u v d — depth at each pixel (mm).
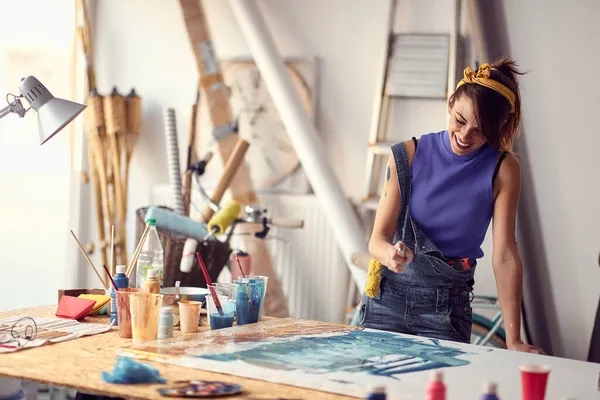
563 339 4031
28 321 2188
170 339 1976
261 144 4621
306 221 4508
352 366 1734
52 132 2414
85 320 2287
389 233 2453
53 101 2449
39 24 5020
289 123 4340
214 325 2217
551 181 4051
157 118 4906
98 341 1984
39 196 5062
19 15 5047
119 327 2045
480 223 2414
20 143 5055
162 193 4844
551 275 4055
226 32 4734
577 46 3992
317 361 1768
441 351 1959
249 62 4645
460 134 2311
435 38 4203
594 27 3961
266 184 4609
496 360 1899
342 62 4480
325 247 4461
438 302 2389
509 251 2387
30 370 1659
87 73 4883
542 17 4051
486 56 4148
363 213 4410
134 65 4965
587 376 1796
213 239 3768
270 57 4402
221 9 4746
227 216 3689
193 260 3576
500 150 2391
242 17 4434
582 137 3992
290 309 4535
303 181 4547
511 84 2305
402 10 4316
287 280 4547
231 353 1814
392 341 2062
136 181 4949
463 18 4195
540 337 4070
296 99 4363
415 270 2406
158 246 2463
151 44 4922
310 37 4539
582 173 3994
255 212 3990
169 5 4879
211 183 4766
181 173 4832
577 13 3988
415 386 1587
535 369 1485
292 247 4531
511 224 2391
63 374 1633
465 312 2422
